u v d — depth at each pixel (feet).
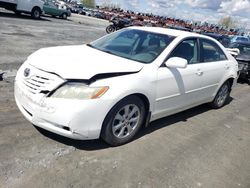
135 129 13.53
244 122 19.07
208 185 11.25
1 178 9.82
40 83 11.41
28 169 10.51
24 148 11.75
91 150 12.35
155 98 13.71
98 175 10.80
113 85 11.61
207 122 18.01
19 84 12.47
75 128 11.05
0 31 39.65
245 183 11.80
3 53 27.22
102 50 14.94
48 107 11.07
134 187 10.44
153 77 13.28
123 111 12.58
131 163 11.88
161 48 14.61
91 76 11.16
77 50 14.25
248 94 27.55
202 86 17.38
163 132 15.37
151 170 11.62
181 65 13.66
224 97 21.12
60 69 11.35
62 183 10.06
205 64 17.37
